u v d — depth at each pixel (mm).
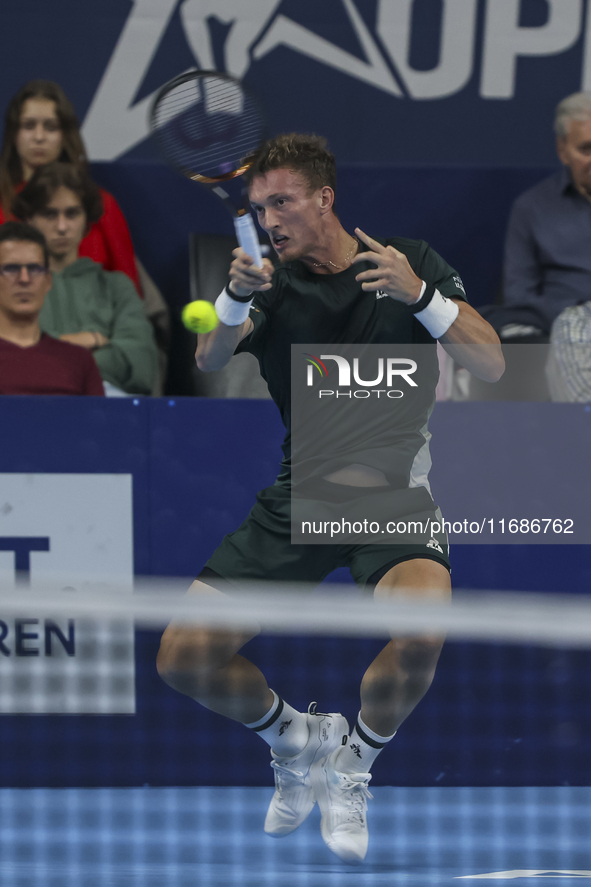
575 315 15461
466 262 19062
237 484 12188
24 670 12180
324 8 18875
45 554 12086
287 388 9977
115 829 10719
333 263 9914
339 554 9953
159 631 12227
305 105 19109
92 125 18719
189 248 18375
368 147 19219
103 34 18641
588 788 12219
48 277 14031
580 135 17219
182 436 12133
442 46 19000
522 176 18891
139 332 16297
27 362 13898
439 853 9883
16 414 12008
